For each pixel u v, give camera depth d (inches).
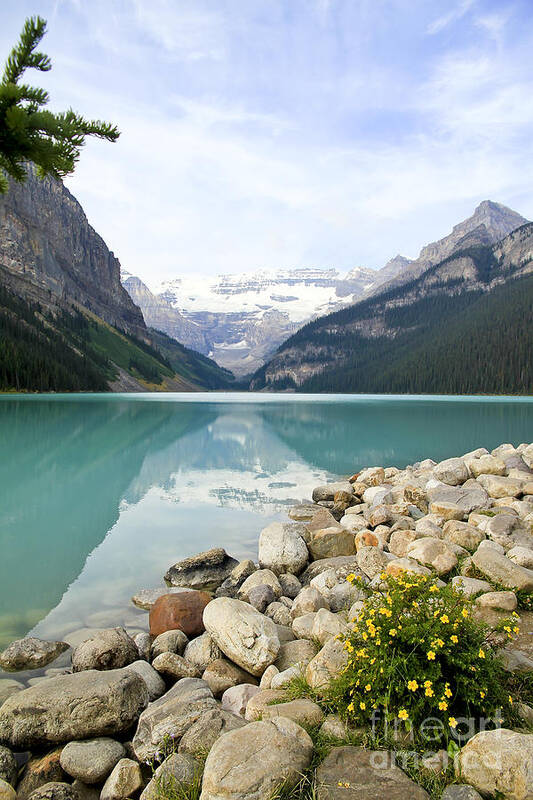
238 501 605.6
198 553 414.0
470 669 158.6
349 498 577.3
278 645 224.7
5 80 114.9
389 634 167.5
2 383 3602.4
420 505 518.9
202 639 241.4
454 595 189.5
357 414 2170.3
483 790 131.3
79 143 121.5
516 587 267.0
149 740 169.2
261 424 1640.0
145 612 304.3
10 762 165.9
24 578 358.0
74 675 197.2
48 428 1389.0
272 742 145.6
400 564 298.5
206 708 183.2
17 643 247.9
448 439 1266.0
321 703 177.0
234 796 129.0
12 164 121.8
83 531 474.9
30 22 111.7
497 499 510.0
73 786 160.6
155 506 578.2
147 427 1477.6
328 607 281.0
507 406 2923.2
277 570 361.4
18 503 589.3
